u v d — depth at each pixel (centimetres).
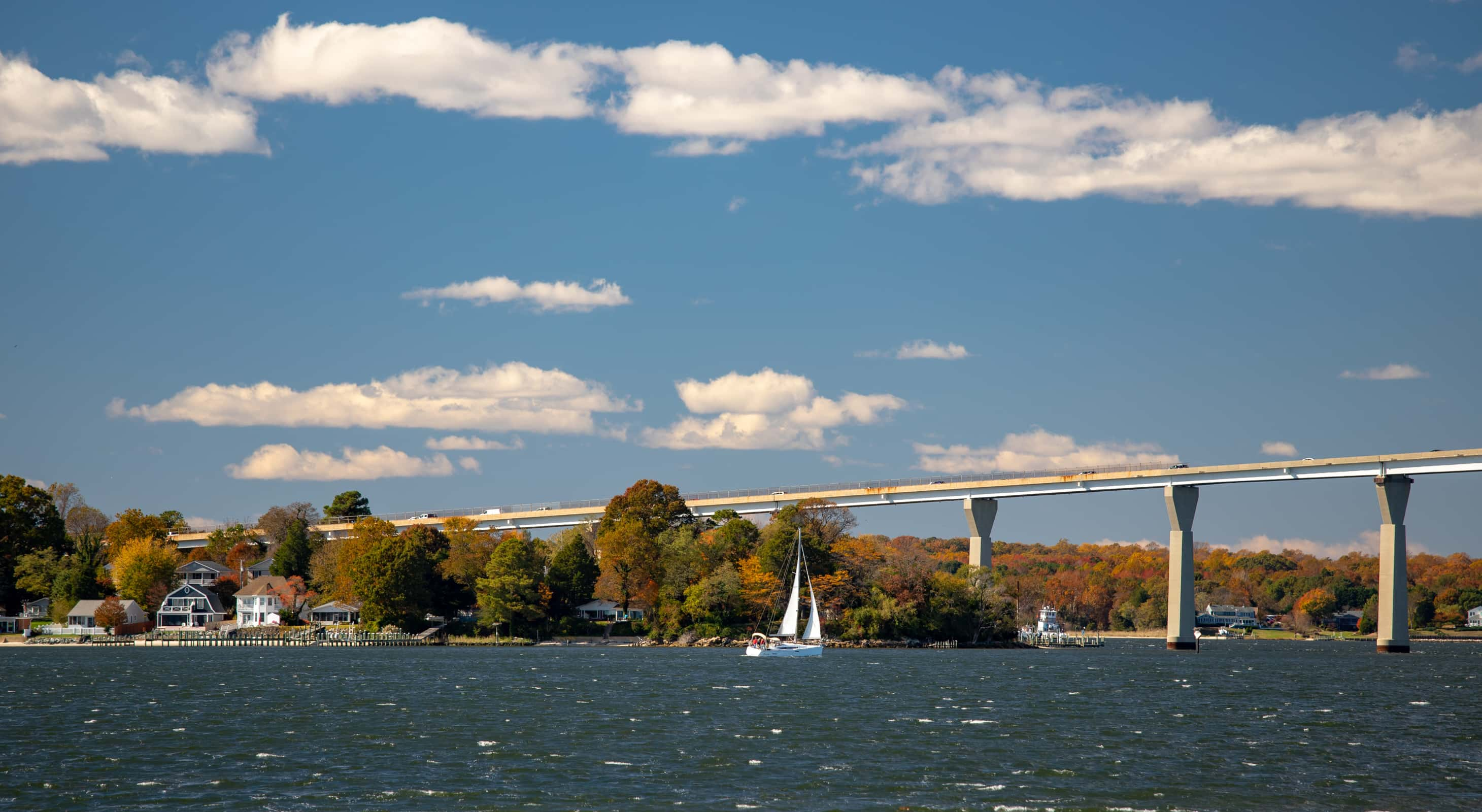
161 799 7569
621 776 8344
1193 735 10612
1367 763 9162
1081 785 8188
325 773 8412
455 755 9162
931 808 7456
